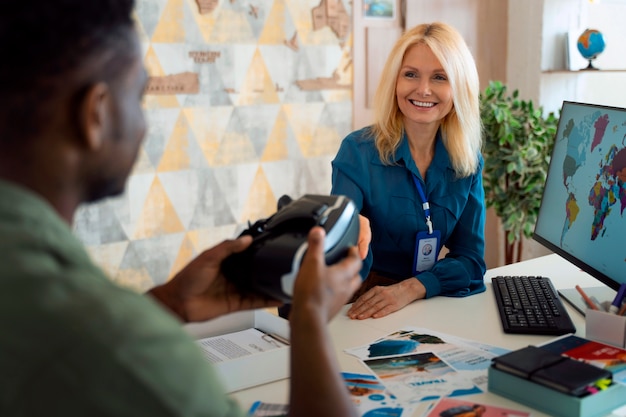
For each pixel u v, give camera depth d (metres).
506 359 1.32
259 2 3.69
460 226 2.17
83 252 0.65
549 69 4.11
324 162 4.07
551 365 1.29
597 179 1.77
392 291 1.87
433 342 1.59
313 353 0.86
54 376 0.57
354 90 4.09
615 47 3.93
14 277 0.59
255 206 3.86
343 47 4.00
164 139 3.50
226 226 3.77
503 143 3.37
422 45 2.07
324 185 4.09
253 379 1.38
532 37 4.11
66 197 0.68
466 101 2.09
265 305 1.20
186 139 3.57
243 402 1.31
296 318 0.89
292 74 3.86
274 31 3.76
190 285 1.13
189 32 3.50
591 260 1.77
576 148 1.91
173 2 3.43
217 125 3.65
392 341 1.60
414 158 2.14
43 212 0.62
